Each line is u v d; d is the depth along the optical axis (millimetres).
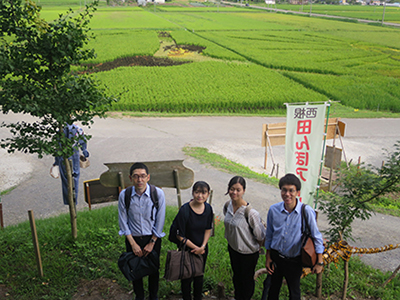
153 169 6766
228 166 14039
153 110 27000
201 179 12344
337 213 5660
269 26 81125
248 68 39375
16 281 5199
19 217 9297
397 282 5945
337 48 54406
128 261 4539
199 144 17750
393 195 13305
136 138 17625
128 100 26391
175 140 17750
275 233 4320
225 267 5785
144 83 31359
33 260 5703
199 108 27500
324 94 32438
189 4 160750
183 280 4598
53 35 5285
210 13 115312
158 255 4660
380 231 9023
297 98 29344
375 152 19000
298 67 40281
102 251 6082
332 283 5652
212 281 5391
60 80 5516
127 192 4559
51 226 7109
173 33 62656
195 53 47844
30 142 5293
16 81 5098
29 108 4887
